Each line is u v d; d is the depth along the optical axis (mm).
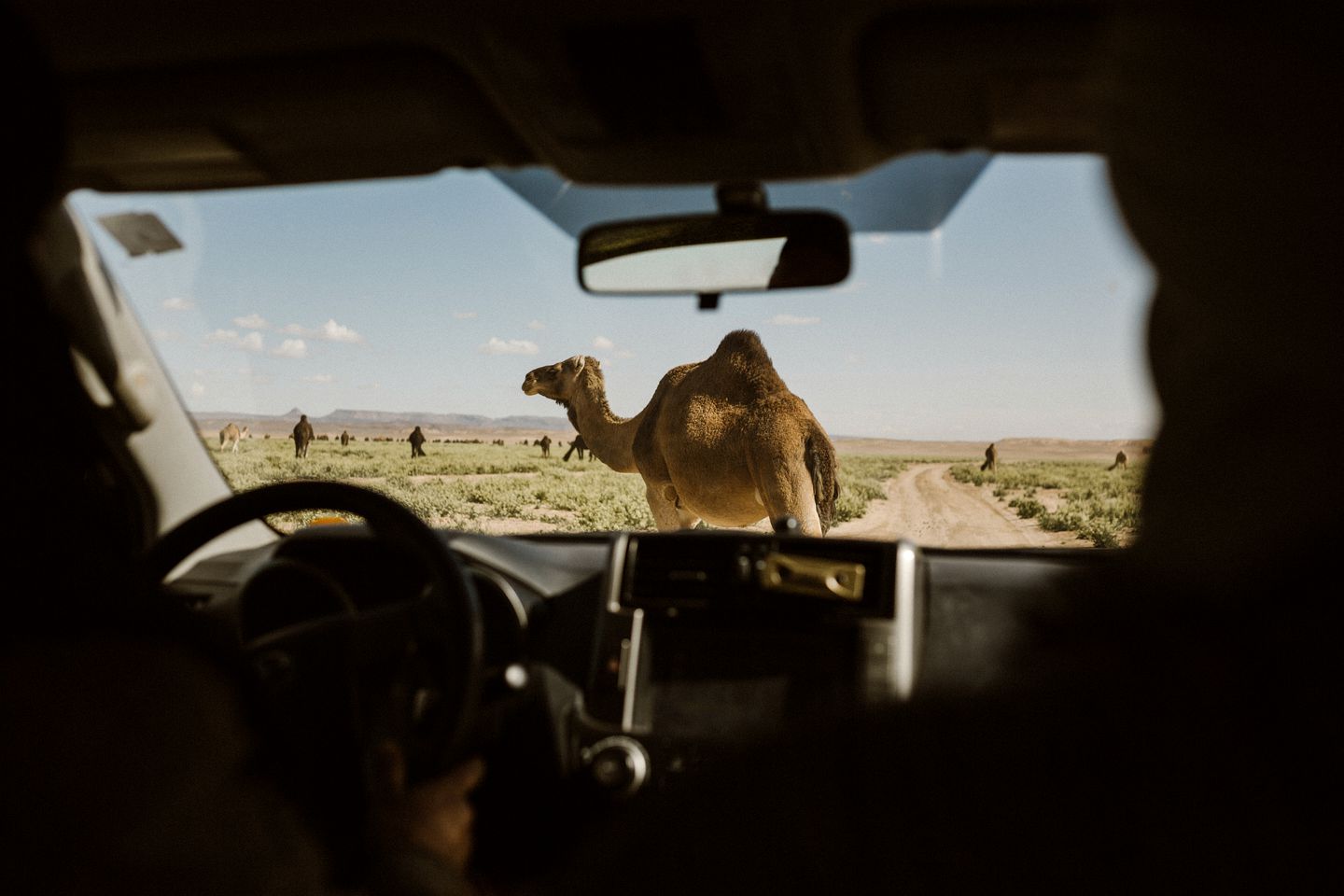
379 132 1923
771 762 613
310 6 1508
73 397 962
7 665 822
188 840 835
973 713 561
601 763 2221
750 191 1948
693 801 629
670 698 2328
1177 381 510
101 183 2254
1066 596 588
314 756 1976
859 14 1388
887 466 36250
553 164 1911
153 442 2670
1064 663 551
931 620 2334
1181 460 499
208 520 2080
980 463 38156
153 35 1632
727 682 2318
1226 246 461
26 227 866
